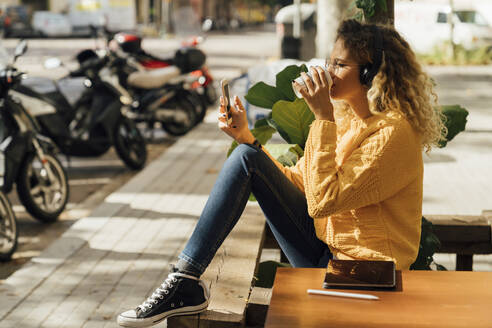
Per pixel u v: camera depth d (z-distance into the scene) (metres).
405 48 2.52
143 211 6.23
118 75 9.80
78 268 4.79
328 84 2.47
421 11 21.61
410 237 2.53
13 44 29.80
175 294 2.45
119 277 4.61
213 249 2.51
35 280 4.56
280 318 1.91
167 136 10.86
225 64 21.36
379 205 2.50
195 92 10.70
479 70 18.62
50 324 3.87
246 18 71.31
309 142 2.49
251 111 7.74
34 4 42.44
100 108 8.03
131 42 10.07
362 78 2.50
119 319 2.49
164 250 5.15
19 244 5.78
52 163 6.35
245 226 3.32
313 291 2.07
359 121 2.58
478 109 11.68
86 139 7.87
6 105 5.92
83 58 8.41
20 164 6.06
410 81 2.49
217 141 9.95
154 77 9.98
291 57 14.84
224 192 2.55
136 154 8.50
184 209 6.30
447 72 18.08
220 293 2.53
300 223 2.73
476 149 8.62
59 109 7.53
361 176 2.38
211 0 58.62
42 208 6.18
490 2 21.27
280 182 2.67
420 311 1.92
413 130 2.49
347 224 2.56
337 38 2.54
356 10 3.42
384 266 2.23
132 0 38.53
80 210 6.84
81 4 37.81
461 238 3.55
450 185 6.93
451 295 2.03
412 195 2.49
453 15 21.52
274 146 3.26
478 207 6.10
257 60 22.92
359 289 2.09
